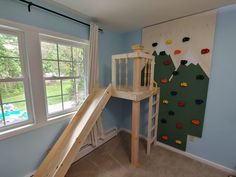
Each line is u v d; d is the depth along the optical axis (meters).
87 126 1.58
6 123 1.50
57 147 1.61
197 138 2.10
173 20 2.13
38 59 1.62
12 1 1.35
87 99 2.00
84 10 1.80
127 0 1.55
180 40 2.10
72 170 1.91
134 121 1.86
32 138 1.66
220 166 1.92
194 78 2.03
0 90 1.43
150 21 2.20
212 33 1.81
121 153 2.32
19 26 1.41
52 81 1.87
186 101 2.15
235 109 1.75
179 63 2.15
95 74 2.25
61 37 1.81
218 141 1.92
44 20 1.62
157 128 2.55
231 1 1.57
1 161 1.44
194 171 1.90
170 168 1.96
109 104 2.85
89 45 2.11
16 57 1.50
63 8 1.74
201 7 1.72
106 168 1.96
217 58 1.82
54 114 1.92
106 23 2.29
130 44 2.83
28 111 1.64
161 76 2.38
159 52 2.35
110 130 2.89
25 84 1.59
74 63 2.12
